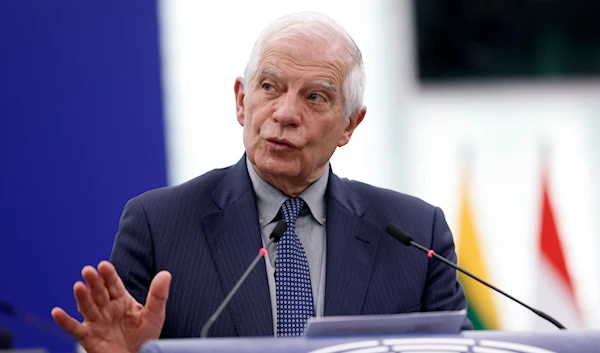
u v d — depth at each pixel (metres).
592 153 14.63
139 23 12.47
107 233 12.22
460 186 13.55
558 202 14.44
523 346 4.08
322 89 5.93
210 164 12.98
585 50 15.31
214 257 5.93
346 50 6.10
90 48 12.28
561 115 14.79
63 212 12.11
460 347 4.02
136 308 5.12
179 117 12.95
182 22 13.04
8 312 9.55
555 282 12.54
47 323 11.95
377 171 13.96
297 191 6.19
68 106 12.18
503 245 14.14
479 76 14.75
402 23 14.27
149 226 6.01
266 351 3.85
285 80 5.89
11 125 12.01
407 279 6.16
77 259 12.13
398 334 4.20
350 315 5.93
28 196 12.02
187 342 3.90
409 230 6.38
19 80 12.05
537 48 14.95
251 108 6.00
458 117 14.56
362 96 6.30
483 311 12.45
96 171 12.23
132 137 12.36
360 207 6.36
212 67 13.09
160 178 12.45
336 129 6.10
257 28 13.27
